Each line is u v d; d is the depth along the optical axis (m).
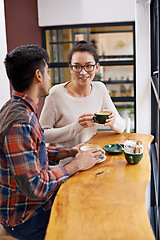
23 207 1.25
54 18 3.39
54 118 1.91
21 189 1.16
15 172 1.13
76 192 1.14
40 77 1.28
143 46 2.82
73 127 1.73
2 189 1.23
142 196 1.09
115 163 1.43
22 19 3.43
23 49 1.25
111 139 1.86
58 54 3.88
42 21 3.42
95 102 1.96
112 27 3.69
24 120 1.15
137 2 2.75
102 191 1.14
